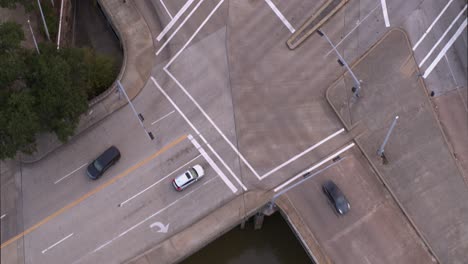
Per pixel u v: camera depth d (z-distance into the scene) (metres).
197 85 61.28
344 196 55.47
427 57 61.97
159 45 62.97
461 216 55.56
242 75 61.53
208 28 63.75
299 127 59.31
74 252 55.38
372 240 54.56
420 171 57.34
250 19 64.00
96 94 61.50
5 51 51.69
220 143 58.75
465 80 61.41
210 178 57.38
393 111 59.75
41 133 59.25
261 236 59.19
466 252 54.28
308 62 61.97
